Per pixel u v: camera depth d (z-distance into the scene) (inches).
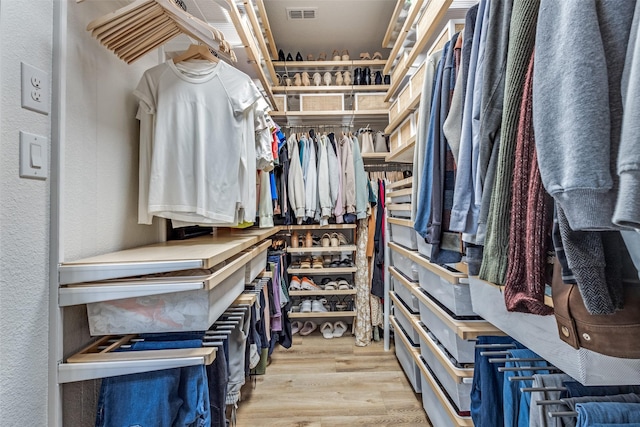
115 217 40.9
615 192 16.1
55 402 29.6
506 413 34.2
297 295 105.1
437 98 43.4
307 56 115.8
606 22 16.7
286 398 70.3
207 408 31.3
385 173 112.4
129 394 29.5
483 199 28.3
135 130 45.8
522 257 24.0
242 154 49.2
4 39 26.0
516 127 24.8
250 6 59.9
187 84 43.8
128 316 31.1
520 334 31.7
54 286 30.1
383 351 95.4
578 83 16.8
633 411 24.5
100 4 37.9
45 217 29.9
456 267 47.1
